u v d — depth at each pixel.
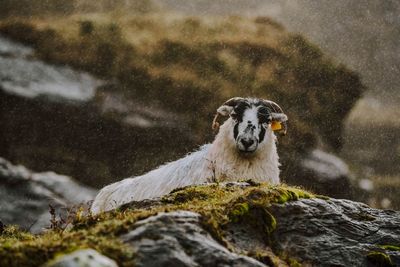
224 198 16.62
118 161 77.44
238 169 34.81
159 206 16.42
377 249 15.77
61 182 67.75
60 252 11.73
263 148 35.44
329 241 15.66
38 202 60.69
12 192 61.84
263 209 15.62
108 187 37.75
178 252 12.34
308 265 14.77
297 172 79.19
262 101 36.41
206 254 12.66
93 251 11.65
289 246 15.19
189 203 16.20
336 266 14.88
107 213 16.38
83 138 79.56
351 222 16.70
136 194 35.59
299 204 16.69
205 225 13.75
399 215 18.00
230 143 35.09
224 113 36.78
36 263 11.40
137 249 12.17
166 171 35.56
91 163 76.44
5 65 90.75
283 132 37.66
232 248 13.78
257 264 12.98
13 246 11.70
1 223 20.44
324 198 18.08
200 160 34.88
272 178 36.06
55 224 16.48
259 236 14.98
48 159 75.88
